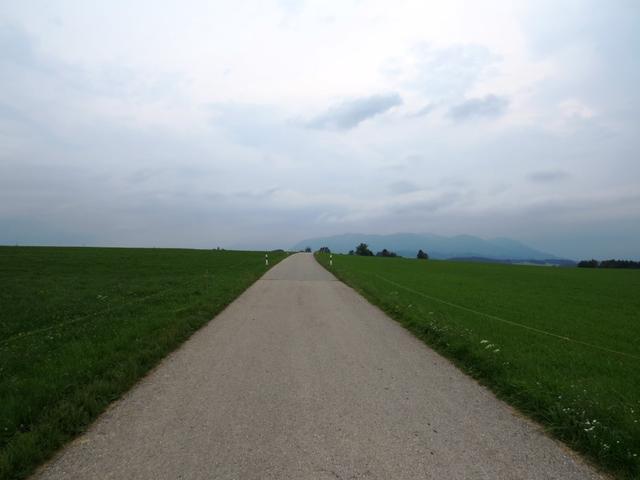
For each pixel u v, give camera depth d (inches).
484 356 287.7
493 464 153.2
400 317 468.1
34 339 329.4
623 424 182.2
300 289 739.4
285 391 226.1
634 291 964.0
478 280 1151.6
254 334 373.1
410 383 245.8
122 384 227.1
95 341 319.6
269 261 1710.1
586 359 308.5
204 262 1544.0
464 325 423.5
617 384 247.4
